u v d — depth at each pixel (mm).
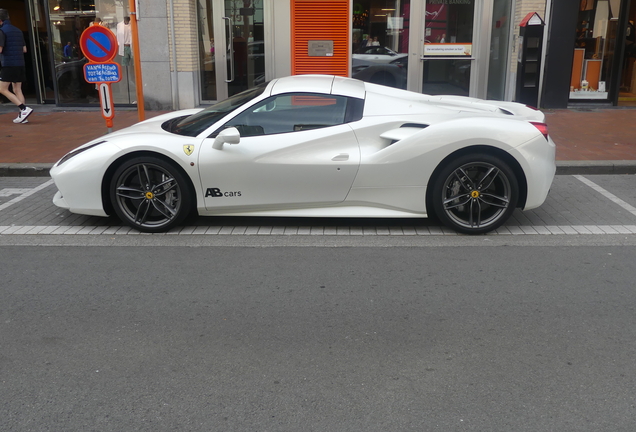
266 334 3484
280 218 5746
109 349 3318
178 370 3105
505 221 5379
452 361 3184
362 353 3270
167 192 5203
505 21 11586
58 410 2766
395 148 5047
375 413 2734
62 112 11750
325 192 5148
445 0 11602
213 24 11742
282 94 5184
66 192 5215
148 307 3846
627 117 10836
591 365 3143
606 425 2645
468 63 11922
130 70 11914
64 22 12000
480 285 4184
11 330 3537
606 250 4898
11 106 12617
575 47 11992
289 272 4422
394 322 3629
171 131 5387
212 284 4211
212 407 2785
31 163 7594
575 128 9742
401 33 11766
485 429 2619
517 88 10930
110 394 2893
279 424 2656
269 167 5074
